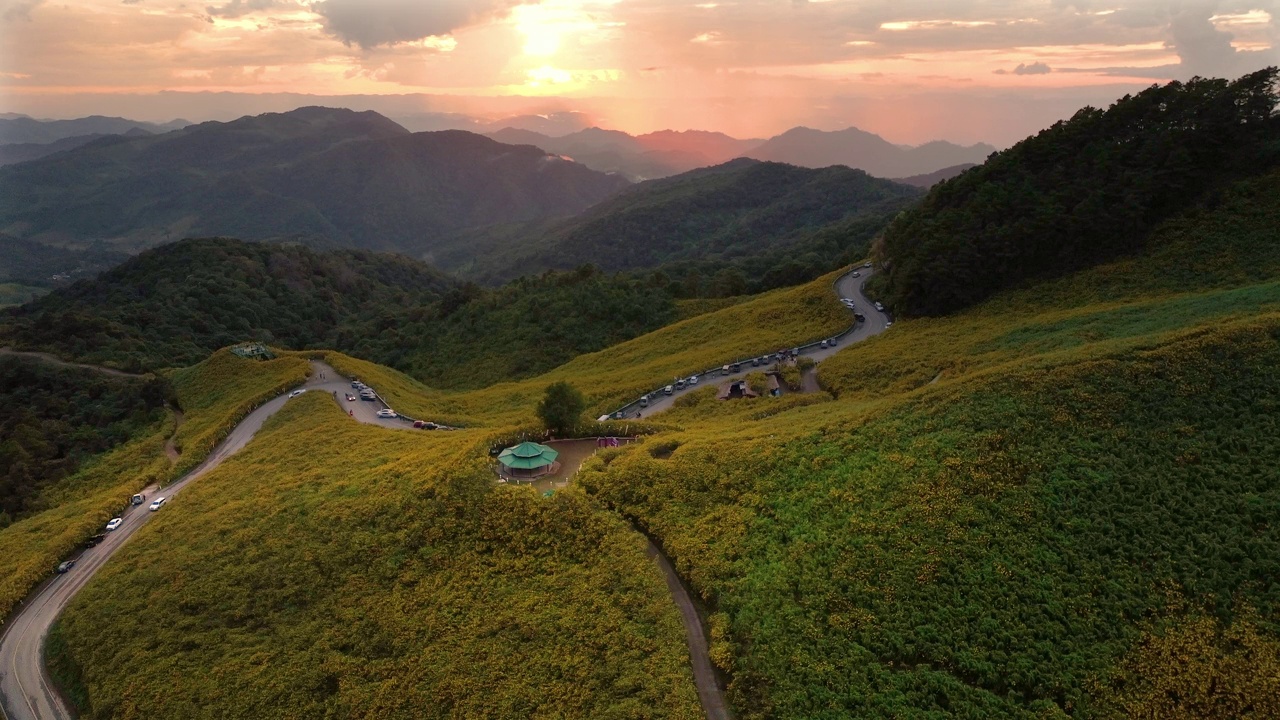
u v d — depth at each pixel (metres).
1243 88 110.69
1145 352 63.69
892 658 43.47
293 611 59.62
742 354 117.75
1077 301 100.31
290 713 49.72
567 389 82.12
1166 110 115.75
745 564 52.56
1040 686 40.16
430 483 69.81
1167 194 107.12
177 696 53.31
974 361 87.25
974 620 44.53
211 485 88.50
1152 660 40.19
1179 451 53.38
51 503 103.44
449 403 131.12
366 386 129.12
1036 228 111.81
